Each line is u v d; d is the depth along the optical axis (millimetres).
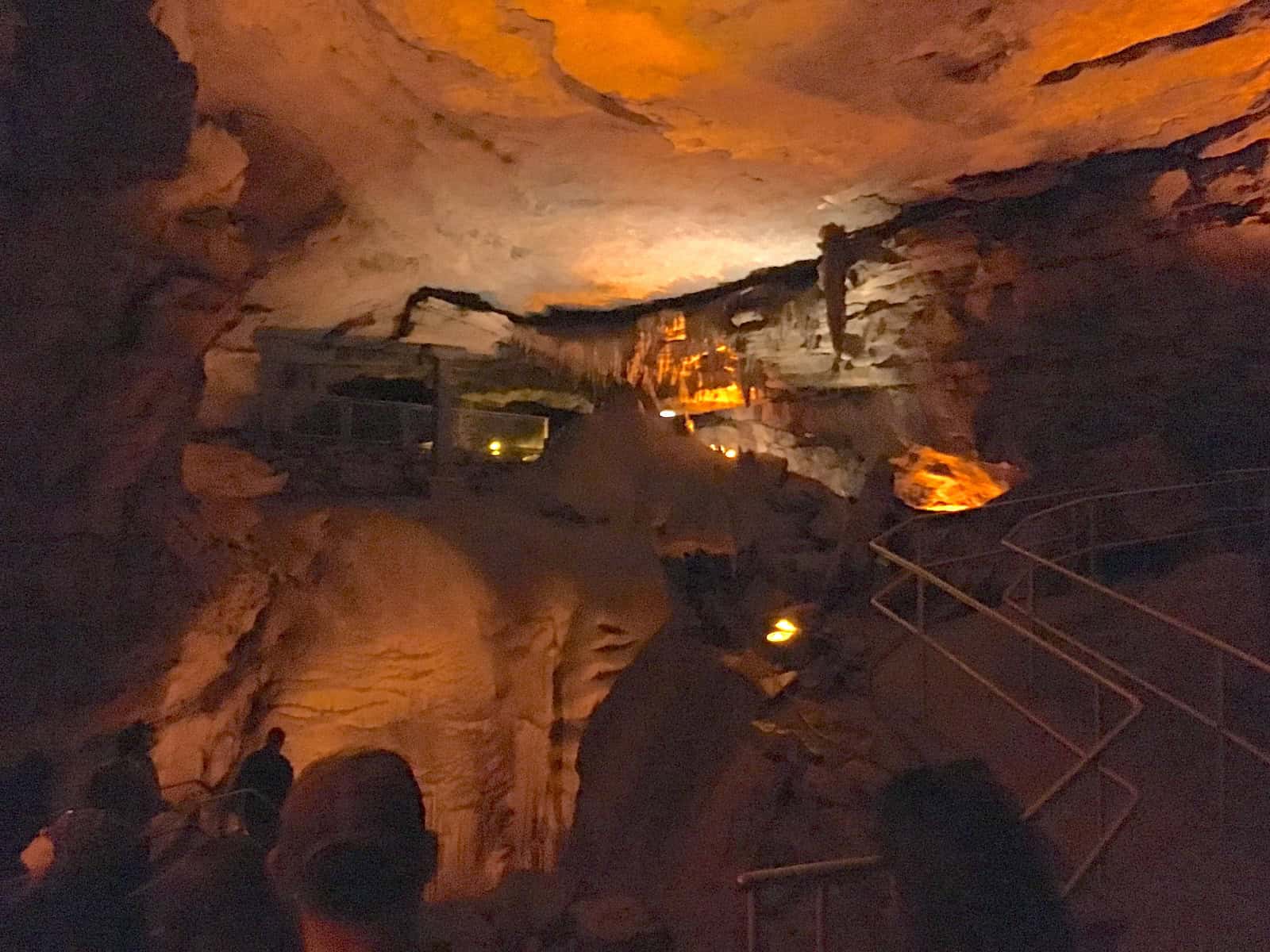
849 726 6246
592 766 9117
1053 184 8406
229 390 10352
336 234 8641
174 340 5031
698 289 12117
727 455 12898
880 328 10414
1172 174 7797
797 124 7062
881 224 9508
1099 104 6867
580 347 13414
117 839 2623
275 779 5621
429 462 11422
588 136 7266
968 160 7914
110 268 4336
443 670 8383
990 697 5898
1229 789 4527
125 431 4805
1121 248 8422
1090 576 7469
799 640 8336
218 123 6172
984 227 8984
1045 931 1910
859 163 7926
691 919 5605
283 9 5418
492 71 6195
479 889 8305
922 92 6543
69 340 4195
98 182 4008
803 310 11133
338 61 6098
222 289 5531
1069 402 9352
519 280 11320
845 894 4703
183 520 6230
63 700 4645
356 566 8320
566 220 9289
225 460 8219
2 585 4160
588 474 11445
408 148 7449
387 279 10383
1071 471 8914
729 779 6609
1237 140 7383
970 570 8078
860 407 11578
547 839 8883
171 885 2395
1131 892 3871
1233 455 8570
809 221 9508
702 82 6332
